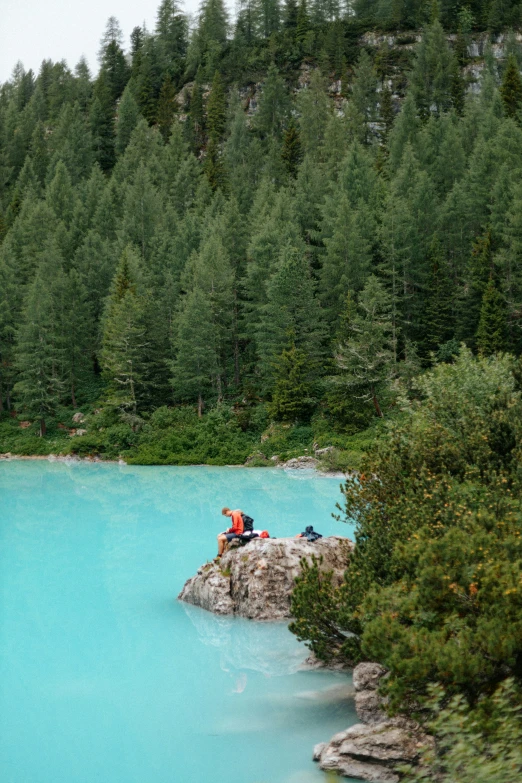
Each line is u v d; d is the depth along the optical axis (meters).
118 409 56.91
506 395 15.83
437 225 73.44
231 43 160.75
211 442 50.28
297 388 51.44
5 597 14.59
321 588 10.30
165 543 20.11
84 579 16.08
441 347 58.50
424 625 7.54
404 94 137.75
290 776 7.32
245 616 13.38
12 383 66.62
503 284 59.84
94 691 9.70
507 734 5.60
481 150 83.06
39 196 112.69
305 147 111.62
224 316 62.53
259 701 9.39
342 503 27.23
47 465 47.62
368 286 56.28
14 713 9.04
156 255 79.19
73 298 68.81
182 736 8.36
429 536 8.85
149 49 170.25
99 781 7.11
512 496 10.68
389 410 50.03
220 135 133.75
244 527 15.51
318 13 166.62
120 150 136.00
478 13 153.00
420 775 5.78
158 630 12.58
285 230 64.25
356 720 8.81
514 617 6.94
